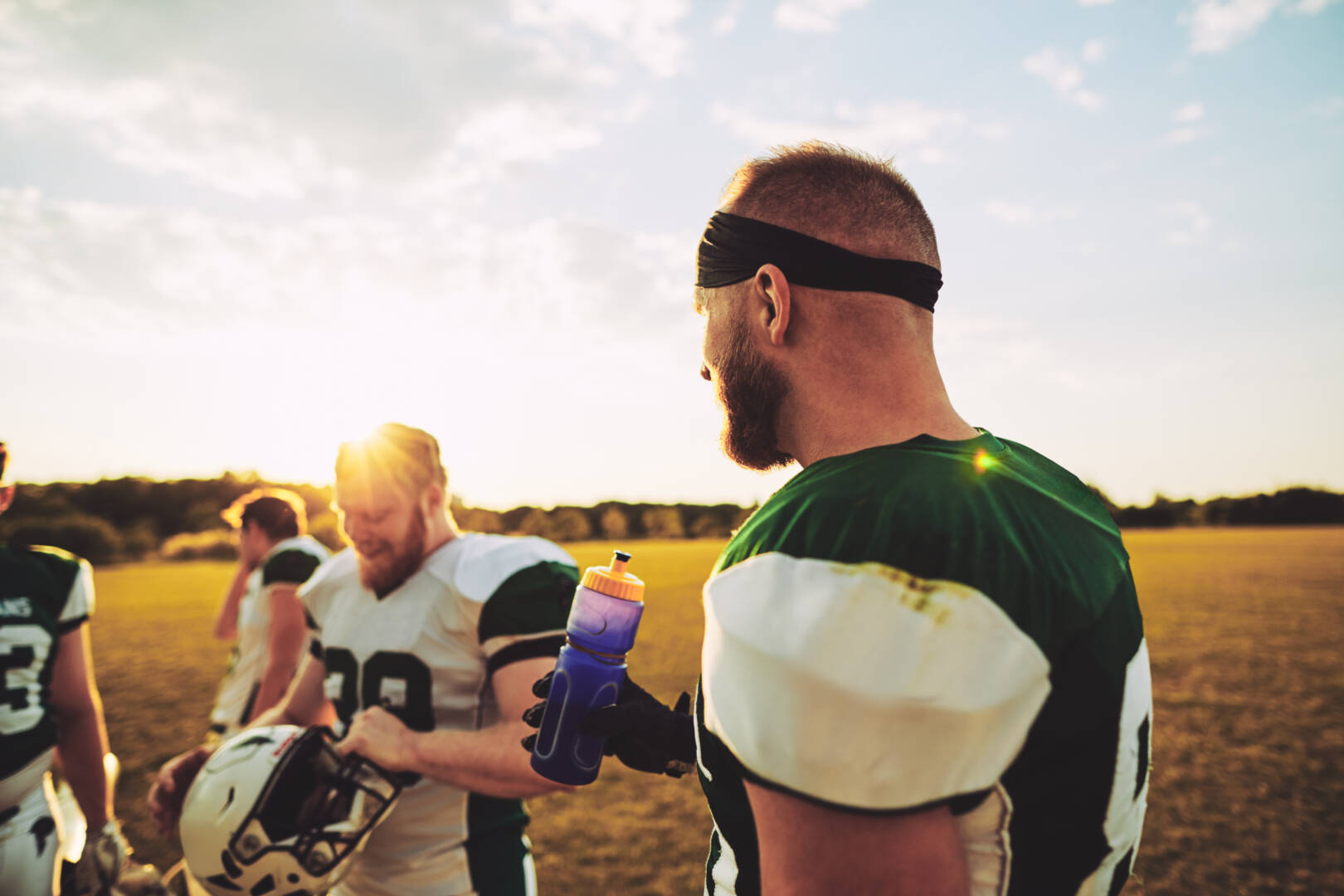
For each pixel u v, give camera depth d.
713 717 0.64
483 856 1.67
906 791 0.55
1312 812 4.35
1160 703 6.72
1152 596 14.51
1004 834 0.60
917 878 0.55
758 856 0.65
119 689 7.55
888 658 0.56
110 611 13.79
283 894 1.50
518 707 1.58
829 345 0.77
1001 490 0.67
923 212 0.83
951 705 0.55
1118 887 0.69
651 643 9.75
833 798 0.55
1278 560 23.33
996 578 0.59
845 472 0.67
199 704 6.88
